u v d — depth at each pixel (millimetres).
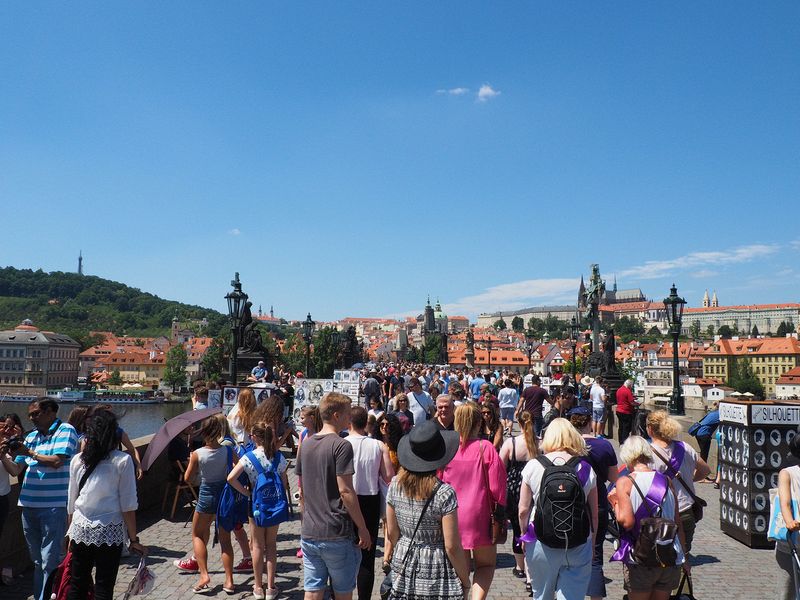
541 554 4277
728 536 7969
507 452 6051
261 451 5961
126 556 7082
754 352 124688
